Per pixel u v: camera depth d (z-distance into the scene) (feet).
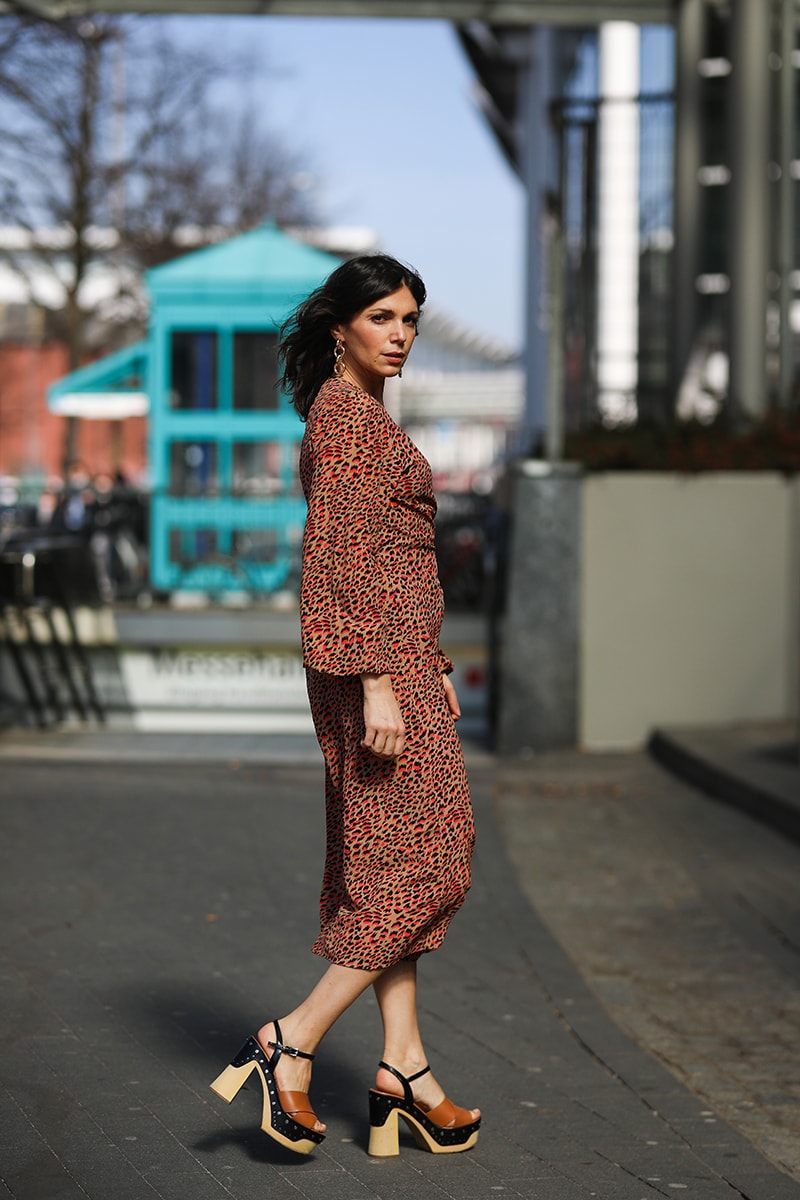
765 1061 16.72
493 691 41.27
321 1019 12.28
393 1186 12.31
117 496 49.42
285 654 42.96
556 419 38.65
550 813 30.86
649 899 24.12
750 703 38.88
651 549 38.34
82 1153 12.71
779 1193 12.61
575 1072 15.87
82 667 42.39
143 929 20.52
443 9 45.98
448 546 45.73
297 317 12.82
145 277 49.19
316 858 25.55
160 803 30.09
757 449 39.22
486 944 21.02
